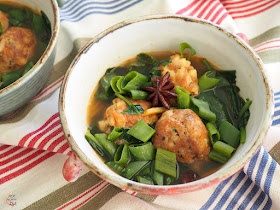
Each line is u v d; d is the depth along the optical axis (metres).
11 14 0.35
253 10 0.37
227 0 0.38
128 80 0.28
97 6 0.38
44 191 0.29
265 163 0.28
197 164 0.25
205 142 0.25
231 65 0.28
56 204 0.29
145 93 0.27
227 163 0.23
